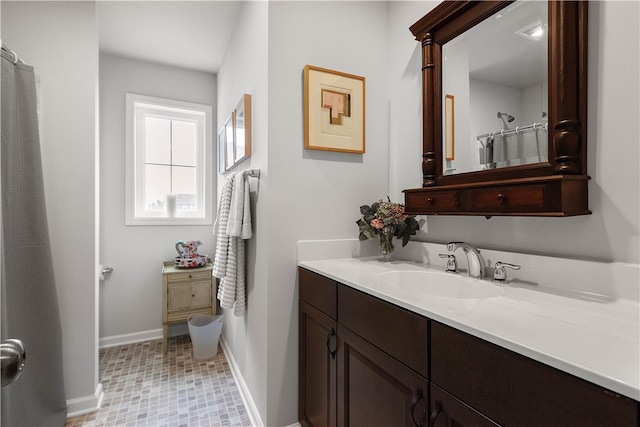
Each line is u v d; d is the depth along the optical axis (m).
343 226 1.64
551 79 0.94
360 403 1.06
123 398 1.84
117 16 2.09
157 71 2.76
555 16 0.92
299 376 1.52
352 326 1.09
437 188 1.26
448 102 1.33
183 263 2.56
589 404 0.48
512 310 0.77
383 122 1.76
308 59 1.56
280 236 1.50
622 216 0.86
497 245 1.19
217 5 1.99
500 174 1.09
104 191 2.57
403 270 1.31
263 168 1.54
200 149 2.97
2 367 0.50
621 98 0.86
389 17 1.78
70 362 1.70
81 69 1.72
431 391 0.76
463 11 1.24
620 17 0.86
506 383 0.60
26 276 1.35
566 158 0.89
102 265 2.50
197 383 2.01
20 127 1.35
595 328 0.65
